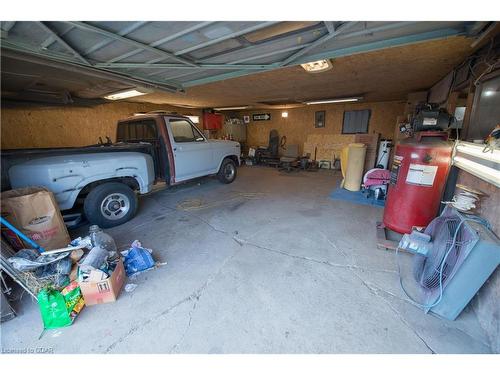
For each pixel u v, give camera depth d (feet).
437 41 7.36
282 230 9.58
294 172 23.82
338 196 14.56
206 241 8.70
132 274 6.64
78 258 6.36
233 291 5.95
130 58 8.05
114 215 10.14
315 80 13.19
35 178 7.75
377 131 23.36
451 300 4.82
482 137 7.09
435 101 13.70
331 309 5.31
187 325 4.93
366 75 12.04
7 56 7.16
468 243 4.53
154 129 12.39
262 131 31.27
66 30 5.87
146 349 4.42
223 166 17.30
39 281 5.43
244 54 7.84
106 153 9.70
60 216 7.24
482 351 4.28
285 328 4.82
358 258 7.41
